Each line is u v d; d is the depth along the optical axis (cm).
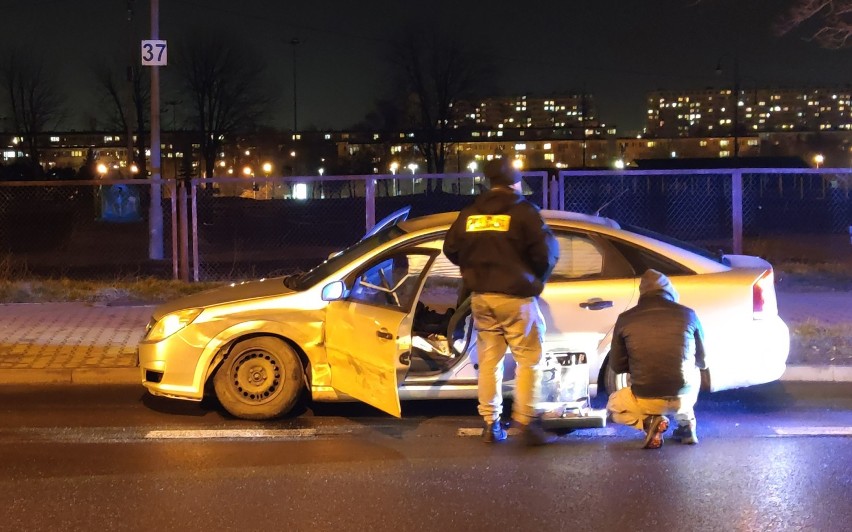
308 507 520
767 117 14800
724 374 684
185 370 692
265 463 604
